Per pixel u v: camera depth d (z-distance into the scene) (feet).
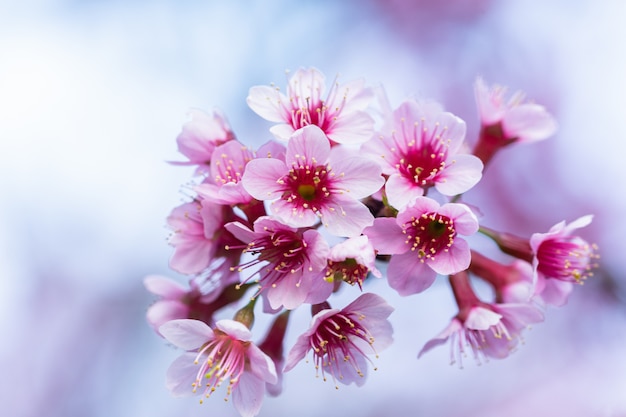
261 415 1.61
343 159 1.15
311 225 1.14
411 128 1.18
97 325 1.78
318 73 1.20
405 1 2.08
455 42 2.08
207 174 1.20
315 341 1.15
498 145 1.28
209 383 1.16
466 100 2.02
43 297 1.81
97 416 1.70
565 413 1.60
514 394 1.63
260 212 1.17
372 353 1.15
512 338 1.22
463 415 1.62
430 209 1.14
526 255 1.23
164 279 1.25
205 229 1.18
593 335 1.66
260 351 1.15
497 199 1.96
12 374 1.74
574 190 1.94
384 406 1.63
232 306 1.23
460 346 1.21
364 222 1.14
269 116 1.18
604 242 1.85
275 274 1.15
